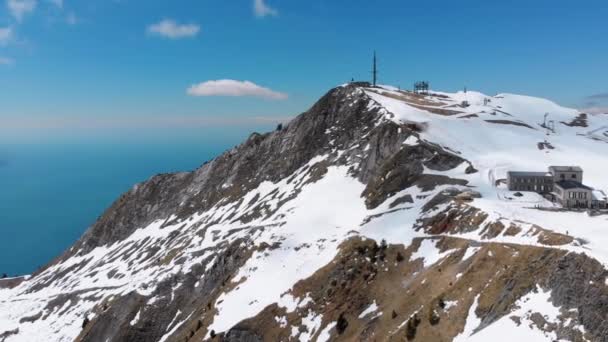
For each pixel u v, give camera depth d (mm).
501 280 68688
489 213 90562
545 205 102938
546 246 70062
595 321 55594
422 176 125438
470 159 136750
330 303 95250
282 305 101312
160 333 127750
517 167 131125
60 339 149375
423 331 71312
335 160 167250
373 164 147750
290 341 92938
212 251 143125
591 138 183000
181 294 133875
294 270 110938
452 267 81062
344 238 111750
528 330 59438
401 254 96000
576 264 62188
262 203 167500
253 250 125312
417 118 167625
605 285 57594
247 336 98500
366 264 98938
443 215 99625
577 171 110438
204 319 112125
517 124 185500
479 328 64750
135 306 134625
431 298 77000
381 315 83312
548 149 156375
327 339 88375
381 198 125250
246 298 109312
